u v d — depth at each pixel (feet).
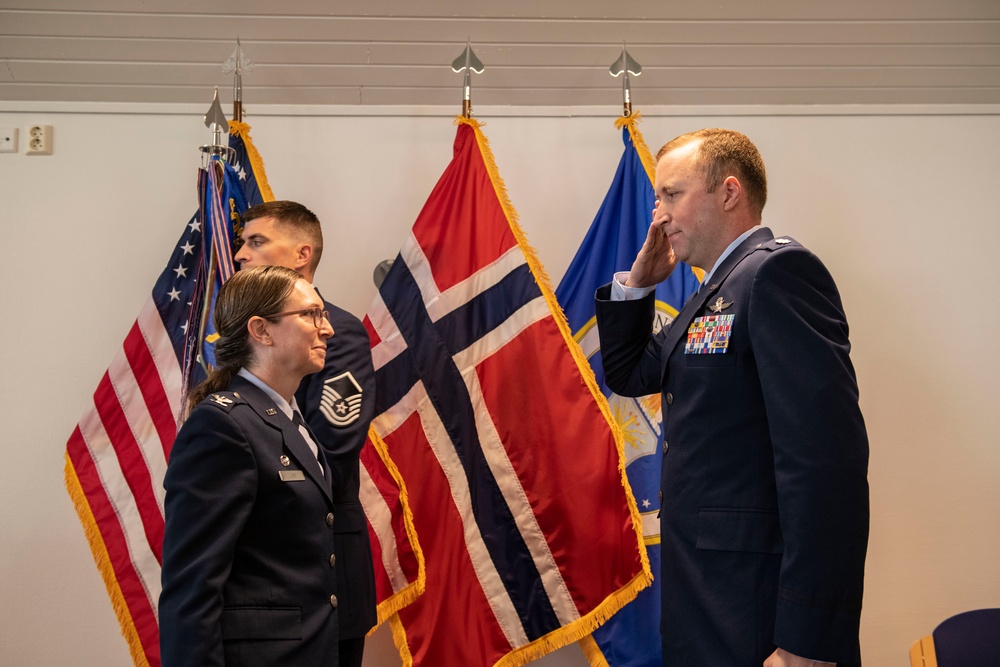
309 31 10.07
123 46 10.12
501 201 10.16
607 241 10.34
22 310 10.55
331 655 6.04
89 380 10.51
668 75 10.77
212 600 5.47
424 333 9.91
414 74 10.61
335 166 10.89
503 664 9.48
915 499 10.75
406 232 10.85
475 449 9.77
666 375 6.76
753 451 6.10
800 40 10.39
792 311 5.82
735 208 6.70
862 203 11.09
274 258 8.75
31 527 10.28
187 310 9.91
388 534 9.48
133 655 9.39
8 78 10.46
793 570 5.46
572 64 10.59
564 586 9.55
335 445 7.77
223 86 10.69
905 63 10.72
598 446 9.66
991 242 11.10
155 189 10.75
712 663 5.97
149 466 9.62
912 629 10.58
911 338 10.94
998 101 11.14
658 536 9.84
